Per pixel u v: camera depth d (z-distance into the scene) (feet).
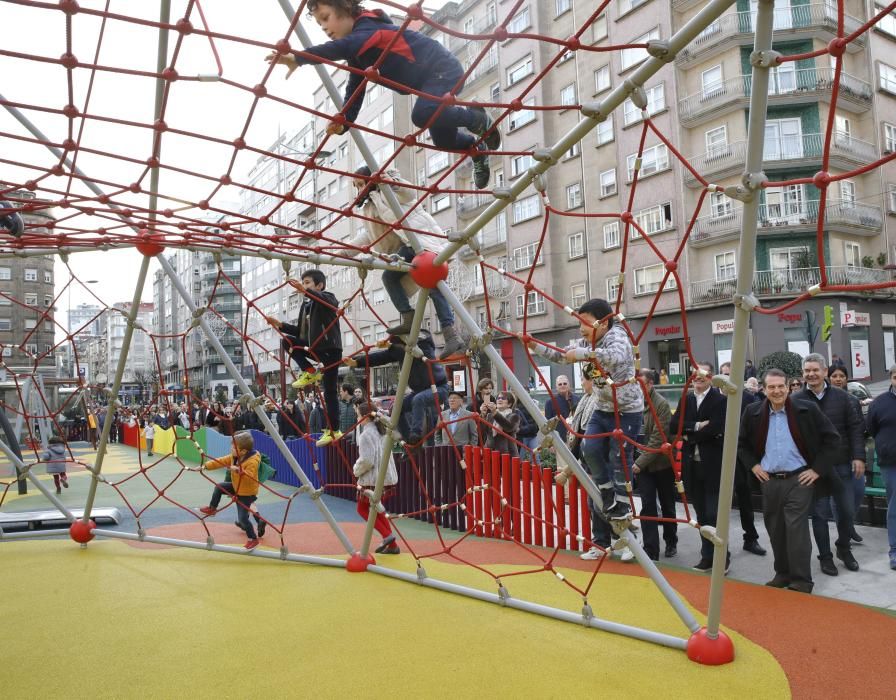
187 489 40.91
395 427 18.08
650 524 19.76
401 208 15.11
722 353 78.69
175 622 14.62
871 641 12.63
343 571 19.35
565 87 93.04
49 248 17.07
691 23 9.16
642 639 12.99
